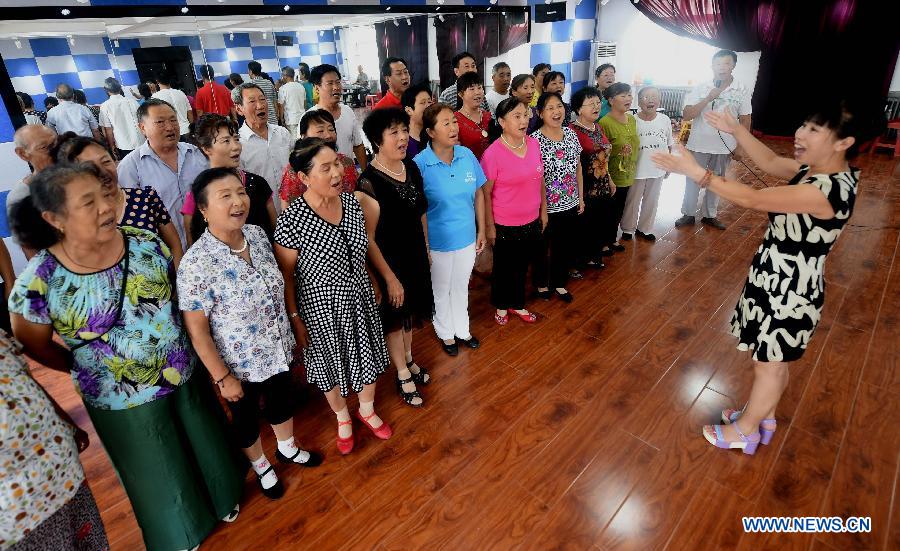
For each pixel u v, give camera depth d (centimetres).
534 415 233
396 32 541
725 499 186
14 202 122
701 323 301
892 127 623
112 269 133
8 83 276
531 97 353
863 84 646
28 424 114
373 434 226
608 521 179
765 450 207
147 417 146
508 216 275
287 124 478
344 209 182
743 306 191
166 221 195
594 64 797
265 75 464
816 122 148
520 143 263
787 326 174
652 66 803
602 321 309
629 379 255
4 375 112
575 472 201
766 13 673
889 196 495
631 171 353
